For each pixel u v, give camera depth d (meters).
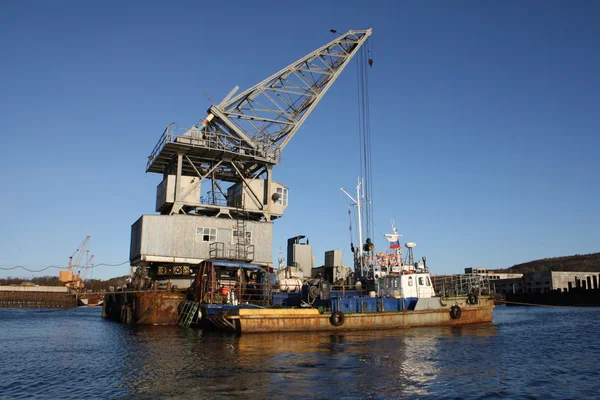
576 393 17.36
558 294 102.19
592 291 94.62
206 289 37.62
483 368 21.34
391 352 24.77
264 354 23.83
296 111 48.06
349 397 15.95
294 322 32.19
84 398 15.73
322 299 34.66
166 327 38.59
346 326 33.22
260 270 40.81
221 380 18.06
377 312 34.28
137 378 18.50
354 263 45.66
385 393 16.56
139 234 42.91
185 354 23.94
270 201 47.38
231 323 31.91
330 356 23.31
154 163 47.97
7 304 104.62
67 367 21.02
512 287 142.38
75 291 118.19
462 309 38.12
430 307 36.56
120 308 48.91
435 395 16.50
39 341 30.75
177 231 42.81
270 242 46.25
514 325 45.66
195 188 44.56
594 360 24.09
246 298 41.16
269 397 15.75
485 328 37.53
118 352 25.00
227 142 45.75
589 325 45.56
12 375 19.39
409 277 37.62
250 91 46.41
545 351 26.94
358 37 49.88
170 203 44.56
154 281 43.62
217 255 43.75
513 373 20.50
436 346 27.34
